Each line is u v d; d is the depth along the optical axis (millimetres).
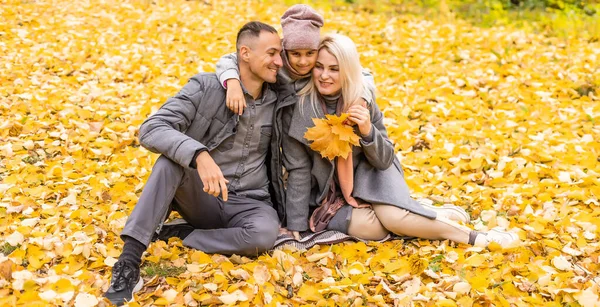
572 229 3529
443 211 3578
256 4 10133
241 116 3191
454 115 5453
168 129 2957
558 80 6297
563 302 2842
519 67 6785
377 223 3363
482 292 2881
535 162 4535
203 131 3174
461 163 4469
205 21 8648
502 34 8164
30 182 3939
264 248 3133
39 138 4645
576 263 3213
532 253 3277
